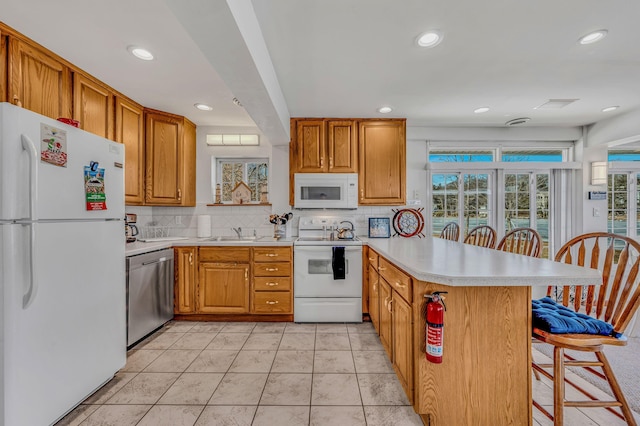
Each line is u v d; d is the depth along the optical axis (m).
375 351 2.30
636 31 1.75
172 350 2.33
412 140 3.75
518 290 1.39
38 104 1.82
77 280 1.59
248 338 2.56
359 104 2.93
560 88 2.55
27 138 1.31
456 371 1.38
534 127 3.71
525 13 1.60
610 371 1.39
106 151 1.79
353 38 1.82
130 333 2.35
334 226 3.46
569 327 1.31
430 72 2.26
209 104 2.83
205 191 3.53
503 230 3.77
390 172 3.32
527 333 1.39
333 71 2.25
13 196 1.28
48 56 1.88
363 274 2.93
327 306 2.91
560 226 3.77
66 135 1.51
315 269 2.94
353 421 1.54
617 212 3.86
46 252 1.41
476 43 1.88
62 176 1.49
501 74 2.30
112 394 1.76
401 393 1.77
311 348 2.36
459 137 3.70
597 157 3.64
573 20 1.66
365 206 3.51
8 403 1.26
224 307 2.94
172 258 2.91
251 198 3.63
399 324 1.72
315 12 1.58
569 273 1.29
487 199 3.80
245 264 2.94
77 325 1.59
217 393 1.78
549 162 3.69
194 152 3.46
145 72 2.19
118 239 1.90
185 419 1.56
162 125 3.01
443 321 1.34
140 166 2.82
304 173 3.29
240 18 1.30
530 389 1.39
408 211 3.47
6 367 1.26
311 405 1.67
